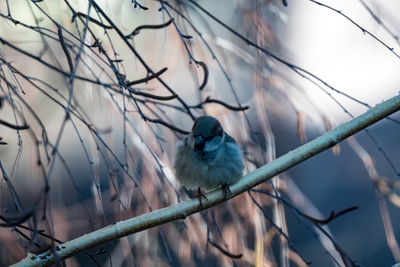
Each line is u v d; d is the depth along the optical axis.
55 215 8.62
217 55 9.57
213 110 8.77
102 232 6.66
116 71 6.73
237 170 7.46
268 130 8.53
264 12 10.19
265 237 8.18
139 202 8.20
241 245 8.12
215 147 7.62
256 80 8.77
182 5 8.80
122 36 6.66
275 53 9.53
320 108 8.79
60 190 8.77
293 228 13.76
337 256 8.19
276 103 9.51
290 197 9.17
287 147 12.05
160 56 9.16
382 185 8.76
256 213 8.02
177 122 9.73
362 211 15.39
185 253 8.30
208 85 9.08
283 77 9.01
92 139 8.20
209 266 8.30
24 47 8.72
